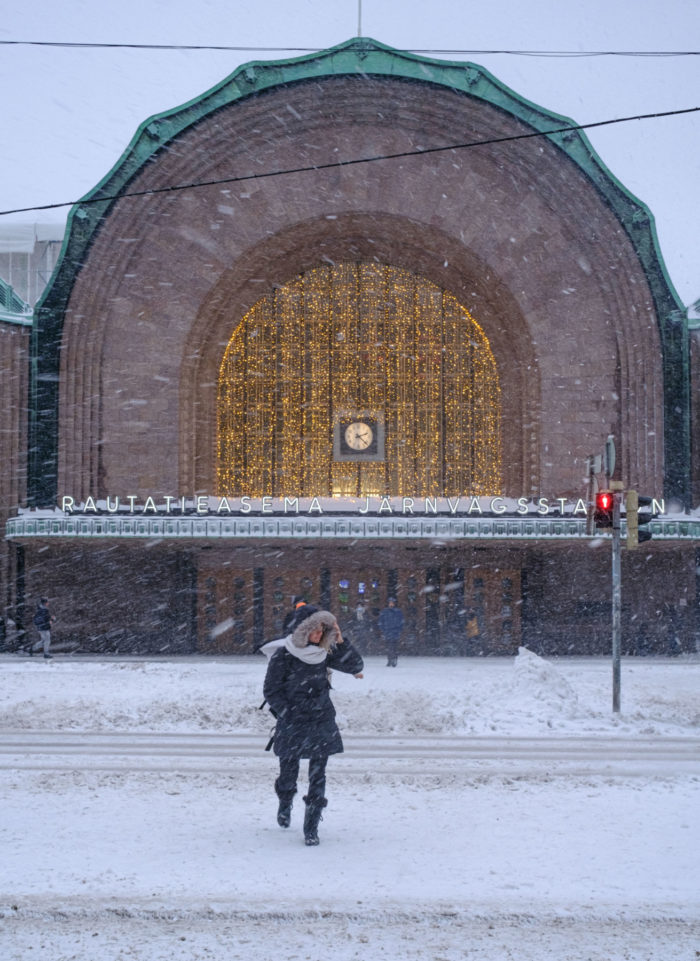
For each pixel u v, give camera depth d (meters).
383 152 36.31
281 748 7.91
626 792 9.76
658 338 36.16
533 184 36.34
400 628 29.12
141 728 15.65
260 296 39.09
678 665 30.27
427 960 5.22
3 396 35.59
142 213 35.75
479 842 7.59
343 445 38.84
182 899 6.10
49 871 6.68
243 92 35.31
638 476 35.97
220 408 38.75
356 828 8.12
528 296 36.62
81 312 35.62
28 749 13.41
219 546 36.44
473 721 16.00
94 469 35.69
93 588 36.53
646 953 5.32
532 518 34.53
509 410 38.72
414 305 39.38
